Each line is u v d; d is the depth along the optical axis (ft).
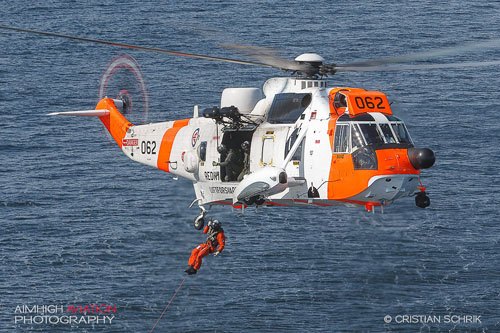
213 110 389.80
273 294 555.69
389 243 650.02
